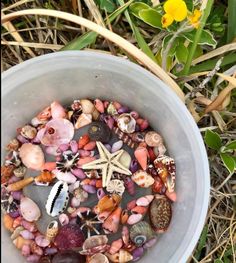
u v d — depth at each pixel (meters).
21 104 0.25
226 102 0.27
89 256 0.24
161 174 0.25
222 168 0.28
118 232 0.24
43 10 0.24
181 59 0.26
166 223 0.24
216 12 0.28
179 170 0.25
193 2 0.26
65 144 0.25
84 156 0.25
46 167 0.24
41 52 0.28
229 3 0.26
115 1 0.27
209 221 0.28
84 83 0.25
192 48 0.25
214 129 0.28
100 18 0.27
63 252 0.24
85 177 0.24
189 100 0.27
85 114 0.25
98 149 0.25
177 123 0.24
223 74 0.26
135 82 0.24
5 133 0.25
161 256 0.24
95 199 0.24
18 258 0.24
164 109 0.25
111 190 0.24
